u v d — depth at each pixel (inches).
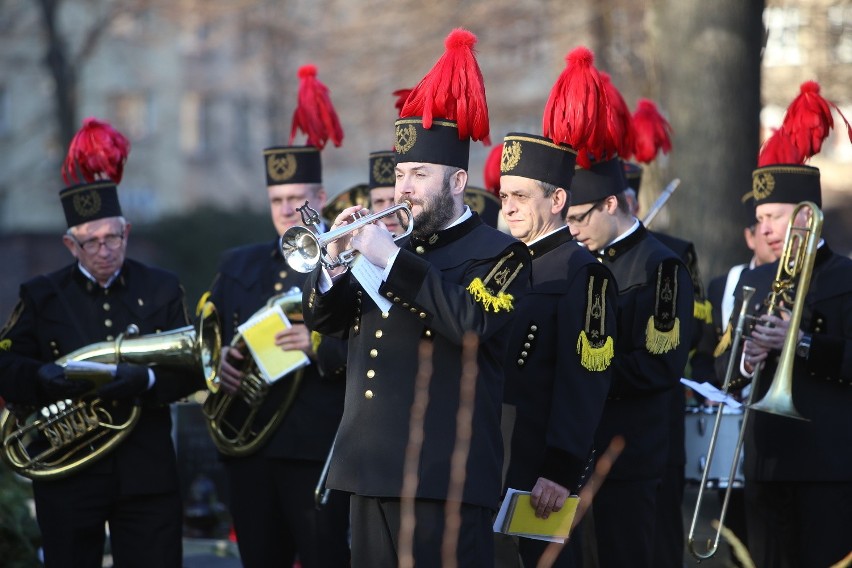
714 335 791.1
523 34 2113.7
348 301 510.0
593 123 573.9
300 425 688.4
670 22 1026.1
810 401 634.8
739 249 1011.9
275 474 701.3
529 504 540.7
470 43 513.0
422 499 484.4
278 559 711.7
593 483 552.1
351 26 2331.4
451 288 481.4
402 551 473.1
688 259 765.3
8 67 3255.4
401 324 497.4
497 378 507.8
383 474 486.6
